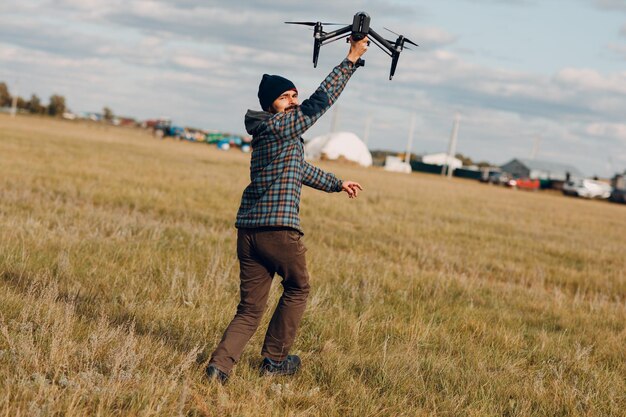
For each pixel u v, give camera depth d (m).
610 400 4.41
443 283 7.84
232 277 6.81
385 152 116.56
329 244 10.94
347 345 5.02
